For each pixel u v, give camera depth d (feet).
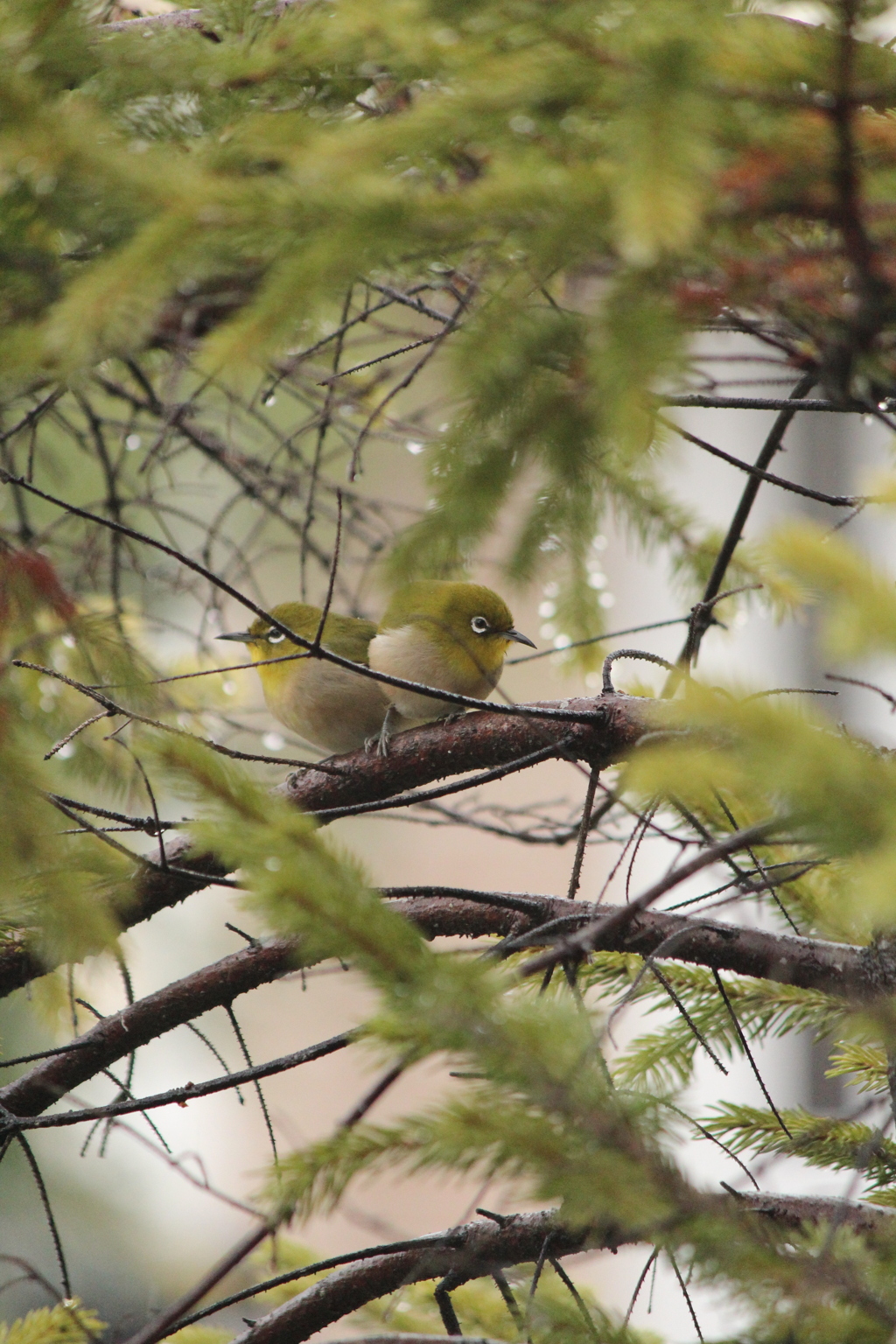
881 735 10.41
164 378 28.50
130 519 37.24
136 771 24.36
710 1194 10.09
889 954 15.23
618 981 20.79
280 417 43.24
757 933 18.08
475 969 10.39
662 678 26.30
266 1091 47.55
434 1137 9.84
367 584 30.14
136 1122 40.60
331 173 9.50
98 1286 38.96
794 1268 9.73
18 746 13.00
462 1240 17.11
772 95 9.17
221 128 12.75
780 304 9.80
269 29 12.90
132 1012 20.47
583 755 19.11
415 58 10.22
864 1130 17.19
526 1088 9.78
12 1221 39.29
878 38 8.89
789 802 8.60
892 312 9.54
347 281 9.57
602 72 9.50
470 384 10.64
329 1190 10.44
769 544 8.50
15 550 15.19
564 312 10.58
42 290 11.59
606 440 13.34
